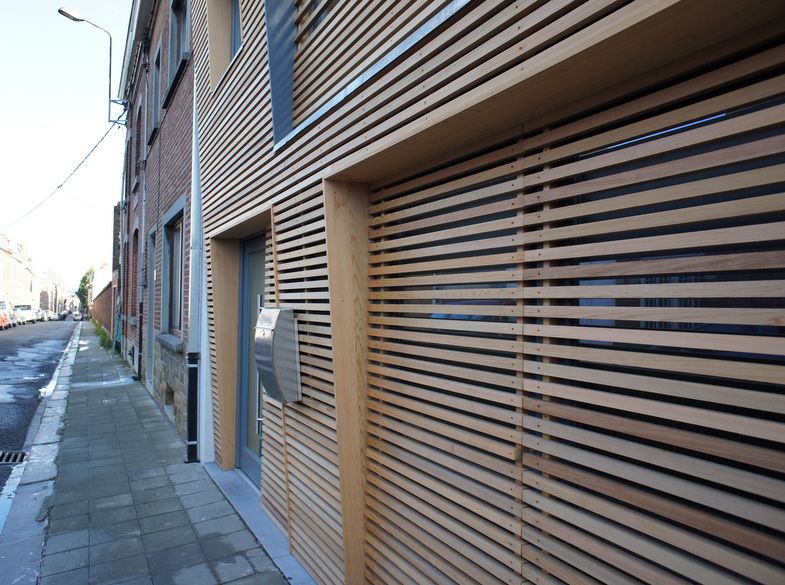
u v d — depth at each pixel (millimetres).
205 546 3797
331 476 3113
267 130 3705
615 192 1619
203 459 5641
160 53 9562
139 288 12516
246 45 4090
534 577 1819
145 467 5535
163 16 9250
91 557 3619
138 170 13234
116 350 19266
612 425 1555
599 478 1601
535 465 1816
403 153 2291
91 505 4516
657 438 1433
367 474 2846
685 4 1160
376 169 2562
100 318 39875
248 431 5230
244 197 4234
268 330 3443
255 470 4918
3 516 4285
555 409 1733
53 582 3299
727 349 1285
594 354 1613
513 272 1915
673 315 1407
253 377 5109
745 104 1298
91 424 7559
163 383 8398
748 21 1237
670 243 1415
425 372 2443
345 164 2551
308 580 3354
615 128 1616
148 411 8500
